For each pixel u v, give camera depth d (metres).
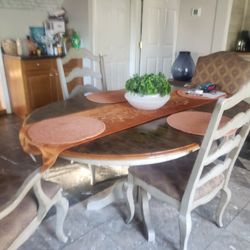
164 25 4.14
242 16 3.71
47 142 1.15
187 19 3.84
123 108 1.63
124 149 1.12
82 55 2.21
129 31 3.97
